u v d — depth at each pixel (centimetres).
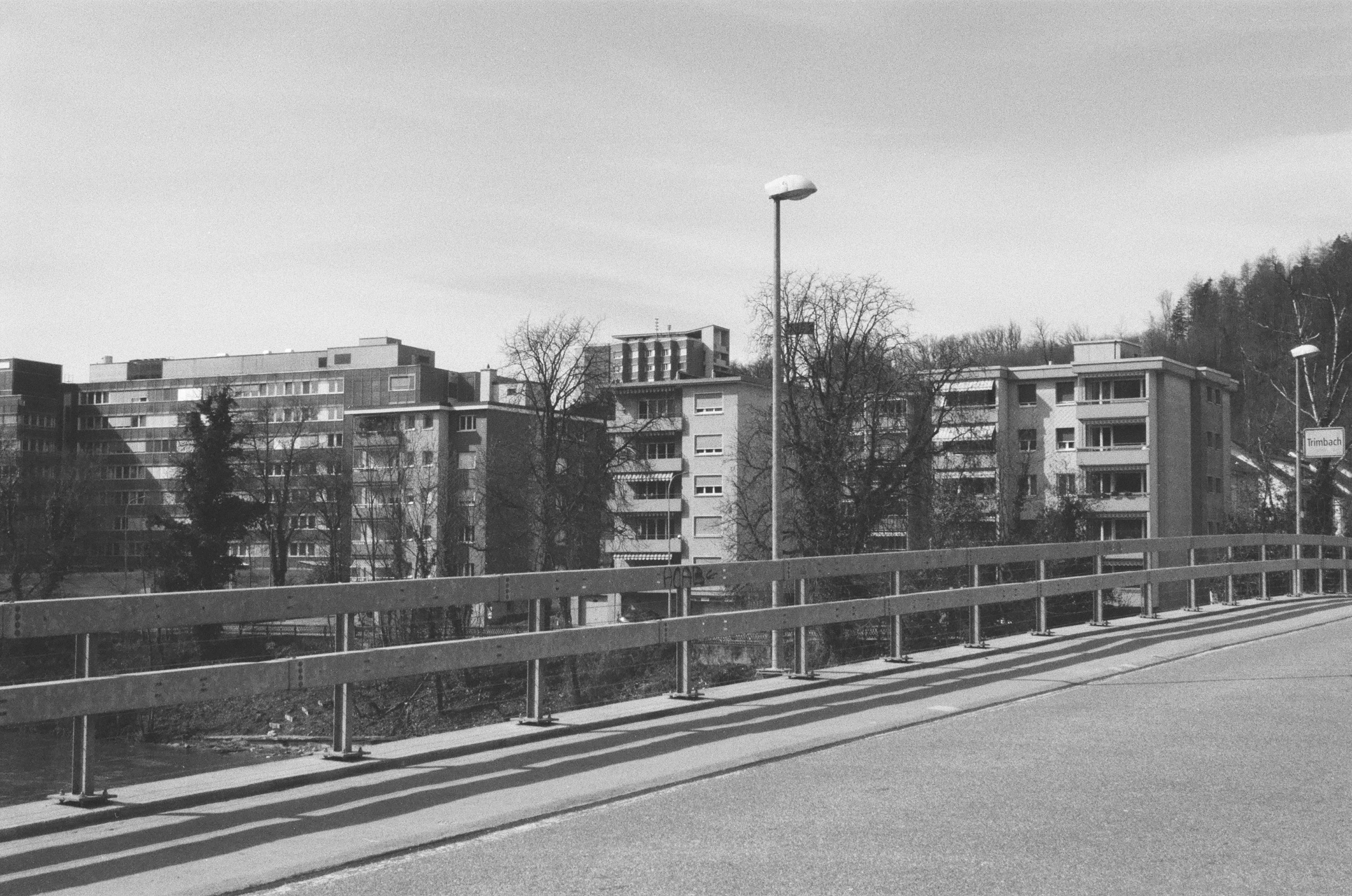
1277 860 554
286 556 7456
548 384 5381
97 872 552
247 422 6400
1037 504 7281
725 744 875
